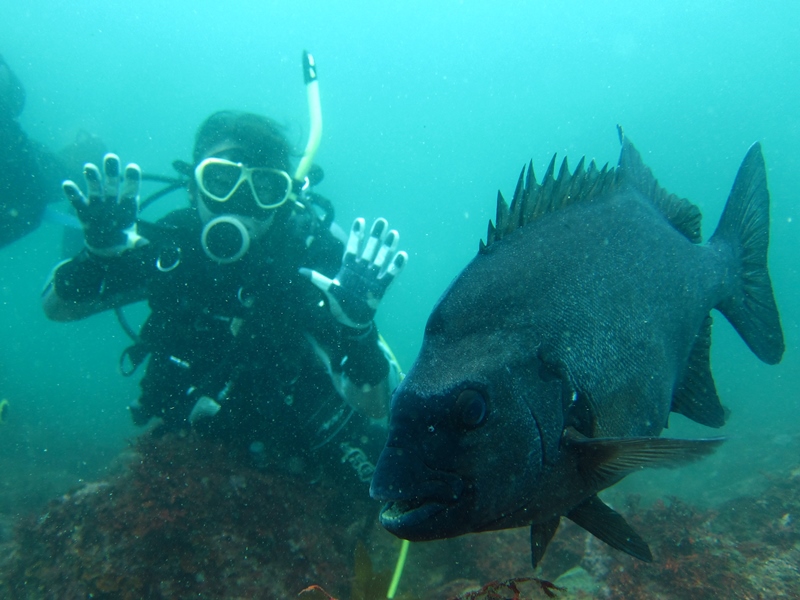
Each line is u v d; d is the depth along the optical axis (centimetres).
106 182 375
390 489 125
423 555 474
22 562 375
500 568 461
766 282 270
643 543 163
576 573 418
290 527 399
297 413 427
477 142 9494
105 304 435
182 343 414
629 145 228
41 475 930
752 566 395
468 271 154
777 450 1045
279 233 413
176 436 421
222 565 358
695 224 244
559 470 143
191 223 420
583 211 183
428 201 9481
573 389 152
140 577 341
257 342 405
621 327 171
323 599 357
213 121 452
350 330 399
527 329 150
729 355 3297
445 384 134
